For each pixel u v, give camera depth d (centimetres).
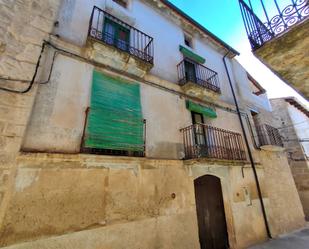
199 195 652
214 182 707
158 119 605
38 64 411
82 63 506
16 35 402
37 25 443
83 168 404
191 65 848
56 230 338
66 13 530
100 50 518
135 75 604
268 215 776
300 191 1202
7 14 401
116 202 425
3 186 307
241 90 1031
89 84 498
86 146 426
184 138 639
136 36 685
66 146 407
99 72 527
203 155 631
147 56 646
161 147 573
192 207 559
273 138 1006
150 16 788
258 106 1104
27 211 321
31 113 383
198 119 749
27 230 312
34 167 349
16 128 348
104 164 436
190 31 949
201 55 931
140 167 495
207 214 643
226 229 656
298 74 379
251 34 359
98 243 373
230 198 672
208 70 902
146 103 598
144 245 431
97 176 417
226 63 1064
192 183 591
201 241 596
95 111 470
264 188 821
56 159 375
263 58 353
